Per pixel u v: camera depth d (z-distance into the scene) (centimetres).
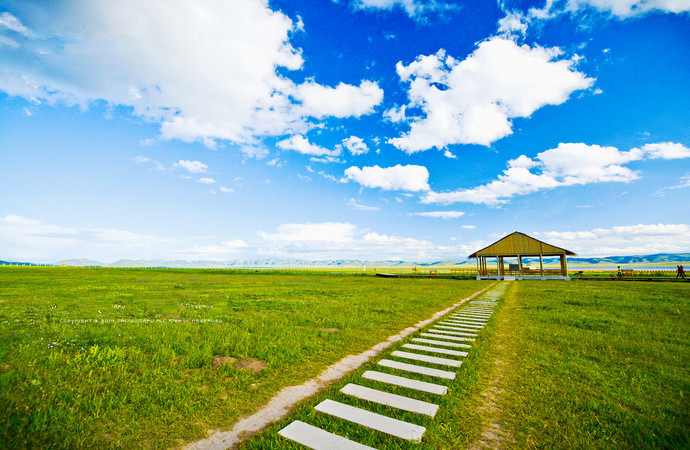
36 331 842
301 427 386
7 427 360
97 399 442
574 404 451
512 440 361
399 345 769
